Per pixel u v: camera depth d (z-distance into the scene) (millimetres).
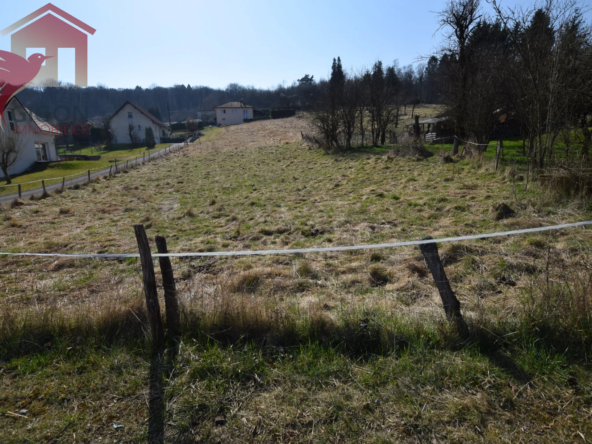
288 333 3473
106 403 2830
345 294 4777
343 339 3334
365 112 28828
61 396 2912
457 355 3049
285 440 2412
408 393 2709
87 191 16828
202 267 6379
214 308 3688
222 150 34594
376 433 2408
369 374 2934
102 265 6840
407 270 5293
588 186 7176
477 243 5930
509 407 2539
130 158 34312
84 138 55781
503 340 3125
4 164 23969
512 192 8570
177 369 3125
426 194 9898
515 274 4711
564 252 5125
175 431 2535
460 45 15711
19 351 3514
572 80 9141
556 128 8938
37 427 2613
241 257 6648
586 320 3061
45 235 9344
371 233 7297
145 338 3482
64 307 4441
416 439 2344
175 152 36438
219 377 2990
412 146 17531
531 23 8766
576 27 8844
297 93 88812
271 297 4633
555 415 2451
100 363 3268
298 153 26844
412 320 3475
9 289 5750
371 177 13781
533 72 9094
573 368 2809
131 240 8492
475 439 2312
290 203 11180
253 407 2695
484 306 3752
